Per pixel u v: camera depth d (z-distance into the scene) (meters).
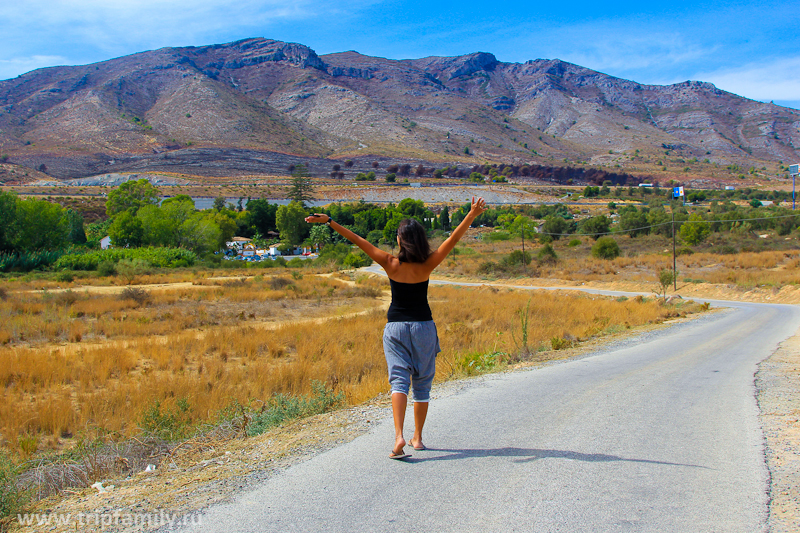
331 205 130.38
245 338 15.54
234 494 3.27
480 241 97.81
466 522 2.74
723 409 5.34
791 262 43.66
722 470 3.49
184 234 75.50
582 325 17.25
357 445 4.20
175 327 19.25
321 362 11.70
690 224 67.25
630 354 10.81
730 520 2.73
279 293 32.34
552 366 8.96
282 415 6.09
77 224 86.00
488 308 23.27
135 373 11.89
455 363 9.17
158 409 7.64
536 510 2.87
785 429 4.55
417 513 2.86
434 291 36.91
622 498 3.03
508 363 9.58
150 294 29.98
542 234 90.75
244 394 9.04
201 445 5.30
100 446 6.21
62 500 3.60
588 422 4.77
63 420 8.06
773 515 2.79
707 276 42.56
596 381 7.16
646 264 54.38
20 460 6.35
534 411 5.22
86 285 39.44
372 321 19.22
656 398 5.90
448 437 4.33
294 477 3.51
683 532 2.60
